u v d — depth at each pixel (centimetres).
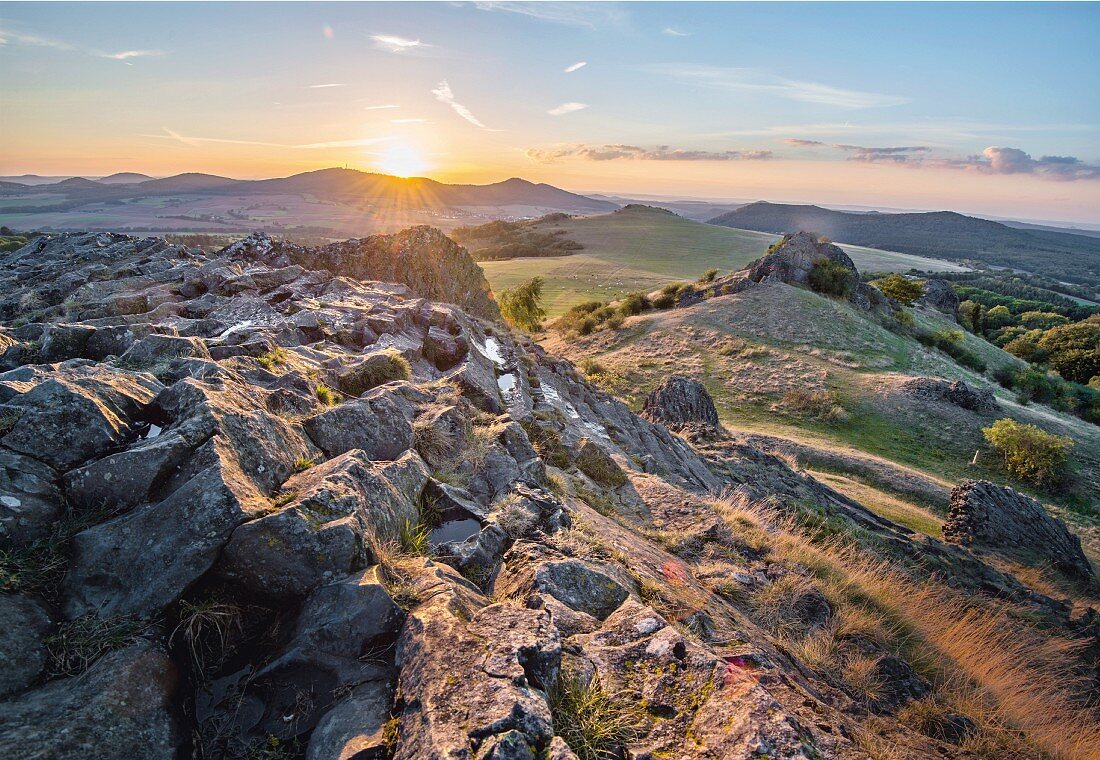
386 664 364
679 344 5972
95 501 408
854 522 1492
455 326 1603
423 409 845
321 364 951
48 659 314
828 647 640
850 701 551
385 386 879
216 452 431
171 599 357
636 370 5412
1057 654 958
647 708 360
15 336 910
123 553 371
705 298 7325
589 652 399
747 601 696
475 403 1117
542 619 396
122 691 301
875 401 4494
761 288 6931
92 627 337
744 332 6009
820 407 4412
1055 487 3559
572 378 2188
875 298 7606
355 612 373
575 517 682
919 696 606
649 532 855
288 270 1978
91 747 271
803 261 7306
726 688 362
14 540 369
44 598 347
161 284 1661
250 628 383
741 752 313
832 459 3241
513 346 2127
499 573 509
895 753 450
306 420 604
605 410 1939
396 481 553
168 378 620
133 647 328
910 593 954
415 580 430
